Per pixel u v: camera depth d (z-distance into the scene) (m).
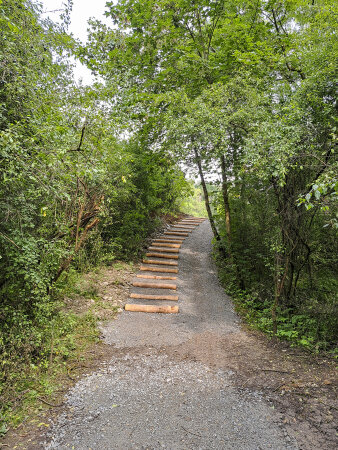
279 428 2.74
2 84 2.96
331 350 4.26
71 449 2.44
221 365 3.95
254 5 7.00
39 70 3.43
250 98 5.16
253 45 6.45
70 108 3.58
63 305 4.79
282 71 6.21
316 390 3.30
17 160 2.70
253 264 7.32
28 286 3.66
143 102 6.82
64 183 3.50
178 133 5.73
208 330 5.11
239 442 2.57
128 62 7.03
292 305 5.74
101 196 4.88
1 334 3.39
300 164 4.61
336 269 6.20
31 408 2.91
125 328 4.95
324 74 4.56
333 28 5.14
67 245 4.43
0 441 2.49
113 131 4.02
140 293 6.54
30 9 3.50
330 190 3.65
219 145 5.55
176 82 7.70
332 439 2.58
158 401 3.13
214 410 3.00
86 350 4.14
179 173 8.46
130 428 2.71
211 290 7.11
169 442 2.55
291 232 5.27
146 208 9.52
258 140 4.35
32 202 3.72
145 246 9.46
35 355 3.67
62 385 3.32
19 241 3.27
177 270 7.96
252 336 4.95
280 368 3.84
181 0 6.89
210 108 5.44
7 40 2.90
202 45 7.97
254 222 7.02
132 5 7.13
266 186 5.61
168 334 4.86
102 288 6.23
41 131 2.84
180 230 12.09
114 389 3.31
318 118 4.61
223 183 7.22
